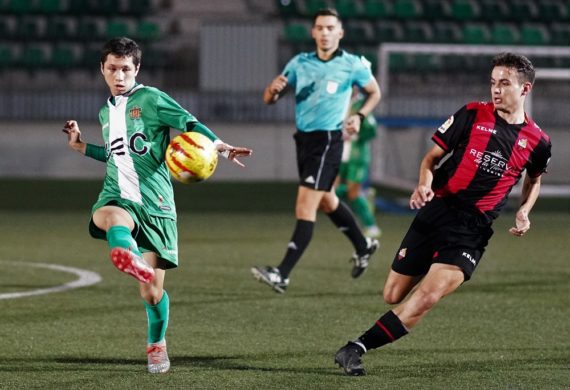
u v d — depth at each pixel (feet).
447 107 221.25
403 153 219.41
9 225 131.13
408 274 49.34
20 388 44.83
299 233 75.41
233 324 63.21
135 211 47.50
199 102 218.38
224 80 225.76
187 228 130.62
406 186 181.27
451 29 256.11
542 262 99.40
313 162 76.74
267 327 62.28
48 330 60.03
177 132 183.01
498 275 89.25
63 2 250.37
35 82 235.40
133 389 44.78
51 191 185.47
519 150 47.09
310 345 56.44
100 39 242.37
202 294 76.07
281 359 52.24
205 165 46.47
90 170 215.51
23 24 244.63
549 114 222.48
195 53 233.76
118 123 47.65
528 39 257.96
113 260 41.98
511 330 62.08
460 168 47.32
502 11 264.52
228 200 176.04
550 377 48.34
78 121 215.72
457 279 46.42
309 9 256.52
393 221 147.84
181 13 245.65
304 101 77.56
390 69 239.71
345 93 77.77
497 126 47.03
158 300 48.39
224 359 52.21
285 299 74.08
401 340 58.08
